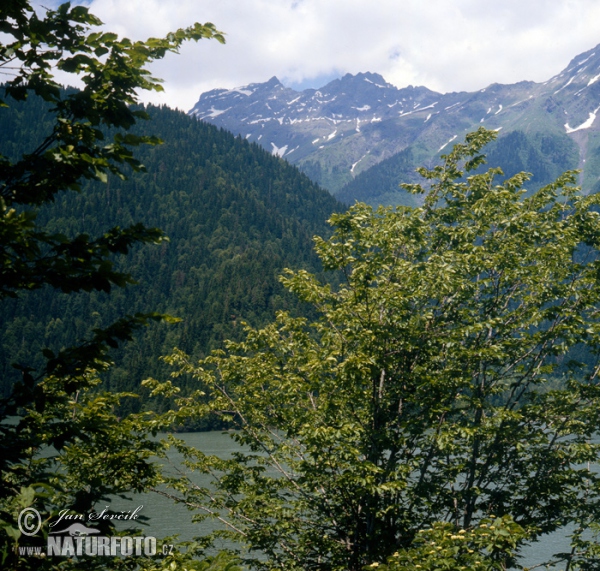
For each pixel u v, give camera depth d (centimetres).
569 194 1476
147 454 910
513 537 846
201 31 596
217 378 1462
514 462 1361
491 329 1369
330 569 1224
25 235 487
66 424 550
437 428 1219
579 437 1358
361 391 1267
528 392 1378
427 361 1329
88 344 534
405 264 1244
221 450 5069
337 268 1265
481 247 1354
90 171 547
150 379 1399
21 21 525
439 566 795
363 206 1348
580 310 1362
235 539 1291
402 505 1302
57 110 573
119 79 574
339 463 1160
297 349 1412
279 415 1371
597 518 1268
